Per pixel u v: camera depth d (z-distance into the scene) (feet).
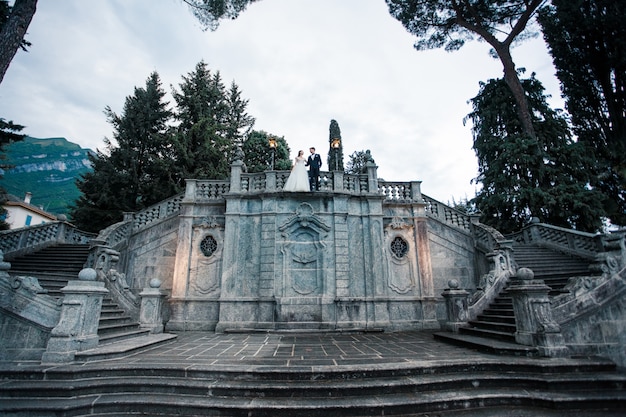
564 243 45.24
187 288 41.91
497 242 40.60
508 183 56.59
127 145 71.20
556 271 37.58
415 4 68.49
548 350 21.08
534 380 18.01
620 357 21.04
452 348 26.02
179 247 43.14
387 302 41.68
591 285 22.76
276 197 43.93
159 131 77.61
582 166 55.77
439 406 16.01
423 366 18.94
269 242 42.22
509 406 16.65
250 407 15.26
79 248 43.57
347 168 132.46
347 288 41.34
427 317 42.29
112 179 67.15
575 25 64.90
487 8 67.10
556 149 55.93
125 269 43.32
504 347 22.29
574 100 69.77
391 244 45.42
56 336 20.67
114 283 34.68
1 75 25.25
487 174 60.23
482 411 16.07
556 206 52.49
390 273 43.98
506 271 36.27
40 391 16.93
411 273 44.42
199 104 79.46
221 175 71.41
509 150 55.57
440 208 48.67
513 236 54.85
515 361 19.81
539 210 54.13
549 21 67.92
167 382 17.65
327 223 43.68
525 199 54.60
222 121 95.86
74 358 20.43
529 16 61.82
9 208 98.78
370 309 40.91
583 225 52.60
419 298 42.70
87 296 22.58
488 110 65.31
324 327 38.93
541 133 60.29
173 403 15.93
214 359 21.68
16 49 26.48
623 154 58.85
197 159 71.77
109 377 18.69
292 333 37.29
